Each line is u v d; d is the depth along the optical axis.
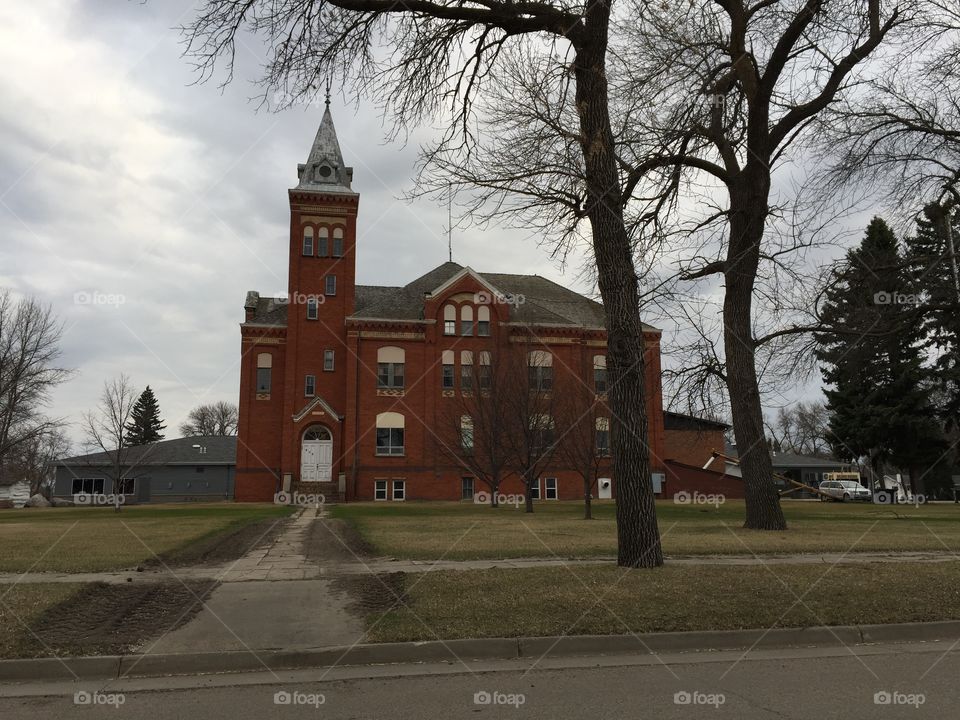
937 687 6.36
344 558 14.09
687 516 27.03
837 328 21.28
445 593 9.73
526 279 52.91
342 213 45.59
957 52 18.61
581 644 7.67
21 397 45.47
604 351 45.03
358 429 42.94
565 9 11.52
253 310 46.84
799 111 18.97
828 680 6.59
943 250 23.42
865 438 46.62
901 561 13.05
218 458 57.78
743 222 19.05
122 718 5.71
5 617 8.40
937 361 44.03
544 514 28.73
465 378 36.69
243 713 5.80
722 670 6.96
